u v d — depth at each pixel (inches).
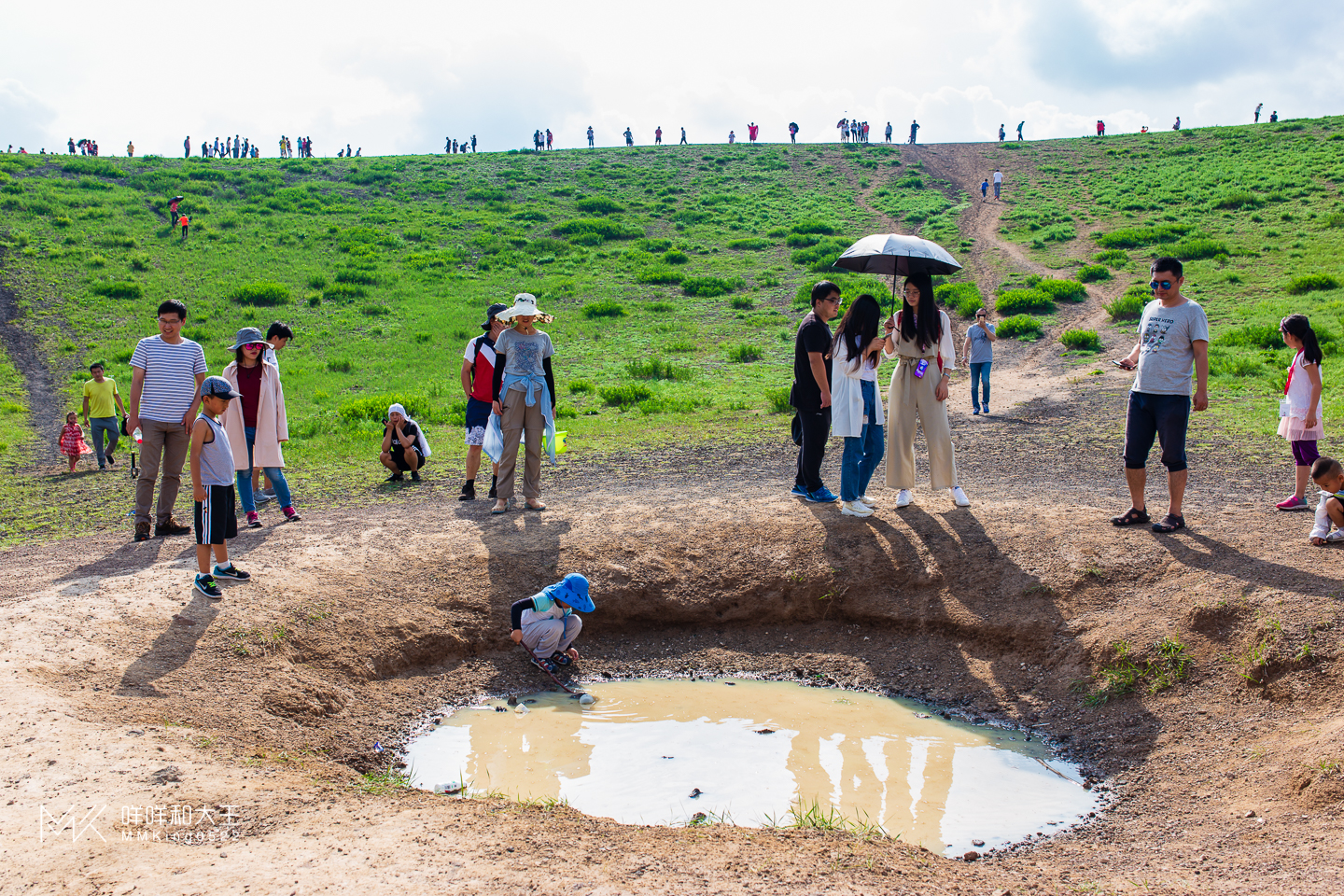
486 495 360.8
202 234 1369.3
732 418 582.9
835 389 270.8
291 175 1927.9
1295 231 1156.5
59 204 1412.4
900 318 267.4
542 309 1119.0
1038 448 433.7
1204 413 484.7
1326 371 556.1
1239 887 119.2
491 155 2327.8
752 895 108.3
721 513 290.7
